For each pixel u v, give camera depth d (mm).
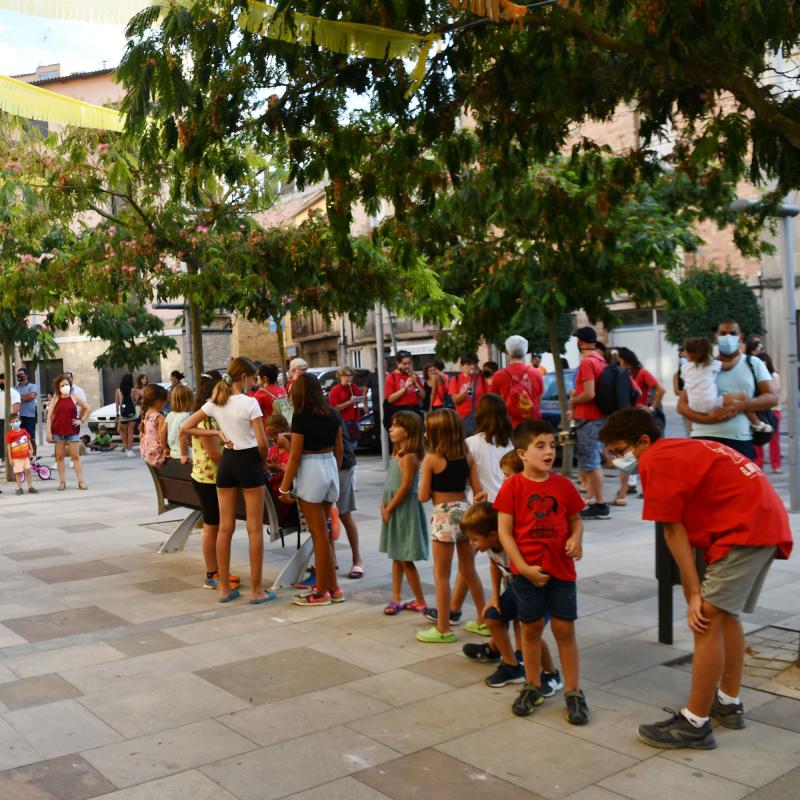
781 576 6824
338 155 6641
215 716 4395
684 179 10367
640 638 5496
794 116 5906
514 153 6961
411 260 8180
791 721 4160
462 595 5887
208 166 6953
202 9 5844
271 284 10406
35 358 17406
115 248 10367
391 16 5488
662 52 5535
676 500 3840
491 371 12133
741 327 21094
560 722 4230
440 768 3773
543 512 4227
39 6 3799
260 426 6570
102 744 4074
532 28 6129
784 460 13852
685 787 3545
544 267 10352
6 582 7492
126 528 10195
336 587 6582
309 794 3564
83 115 5605
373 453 18406
